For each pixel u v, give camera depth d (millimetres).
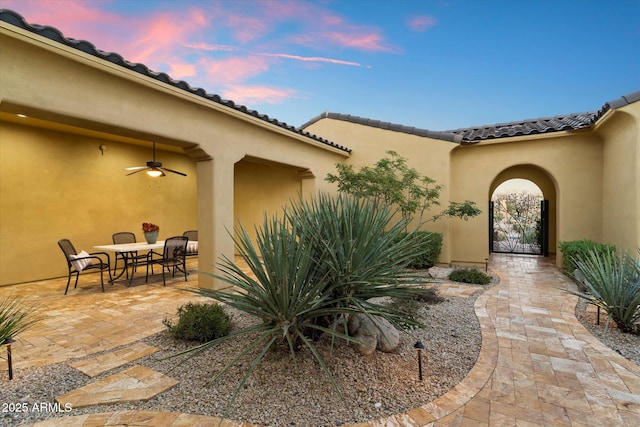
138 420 2211
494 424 2191
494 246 11844
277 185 10031
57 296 5629
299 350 3113
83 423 2184
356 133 9469
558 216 8008
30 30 3330
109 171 8055
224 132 5824
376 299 5105
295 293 2486
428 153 8695
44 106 3580
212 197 5676
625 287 3852
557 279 6859
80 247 7508
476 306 4875
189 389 2602
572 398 2500
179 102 5035
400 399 2469
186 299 5422
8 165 6434
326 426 2162
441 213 8117
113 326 4117
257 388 2586
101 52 3938
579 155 7703
